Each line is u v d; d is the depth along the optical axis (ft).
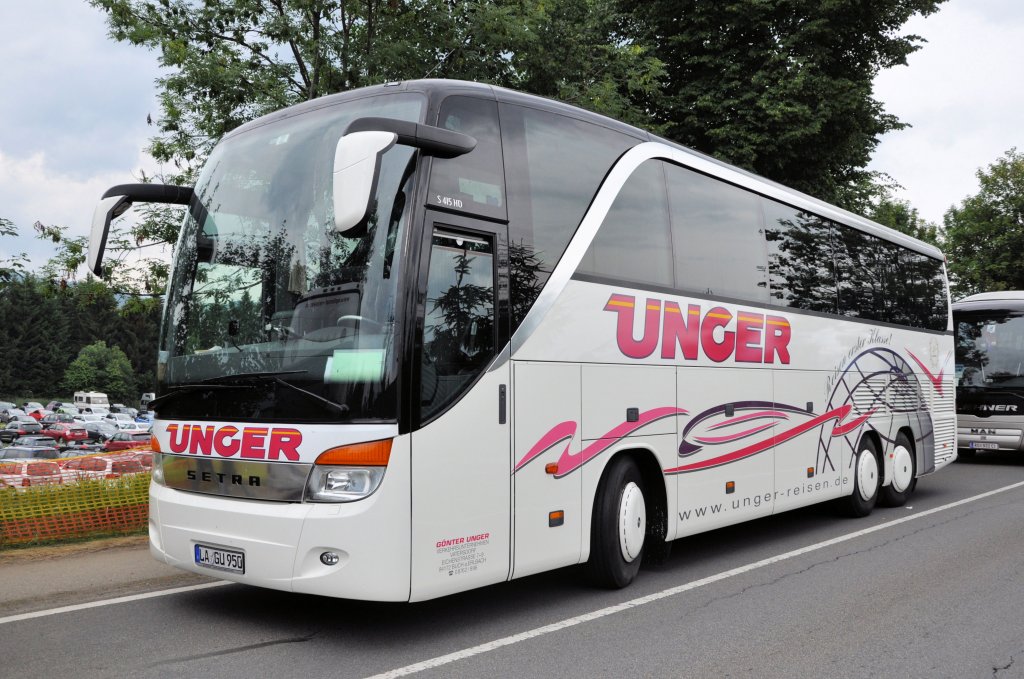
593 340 21.09
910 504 39.29
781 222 30.42
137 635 18.22
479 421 17.87
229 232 19.22
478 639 18.12
